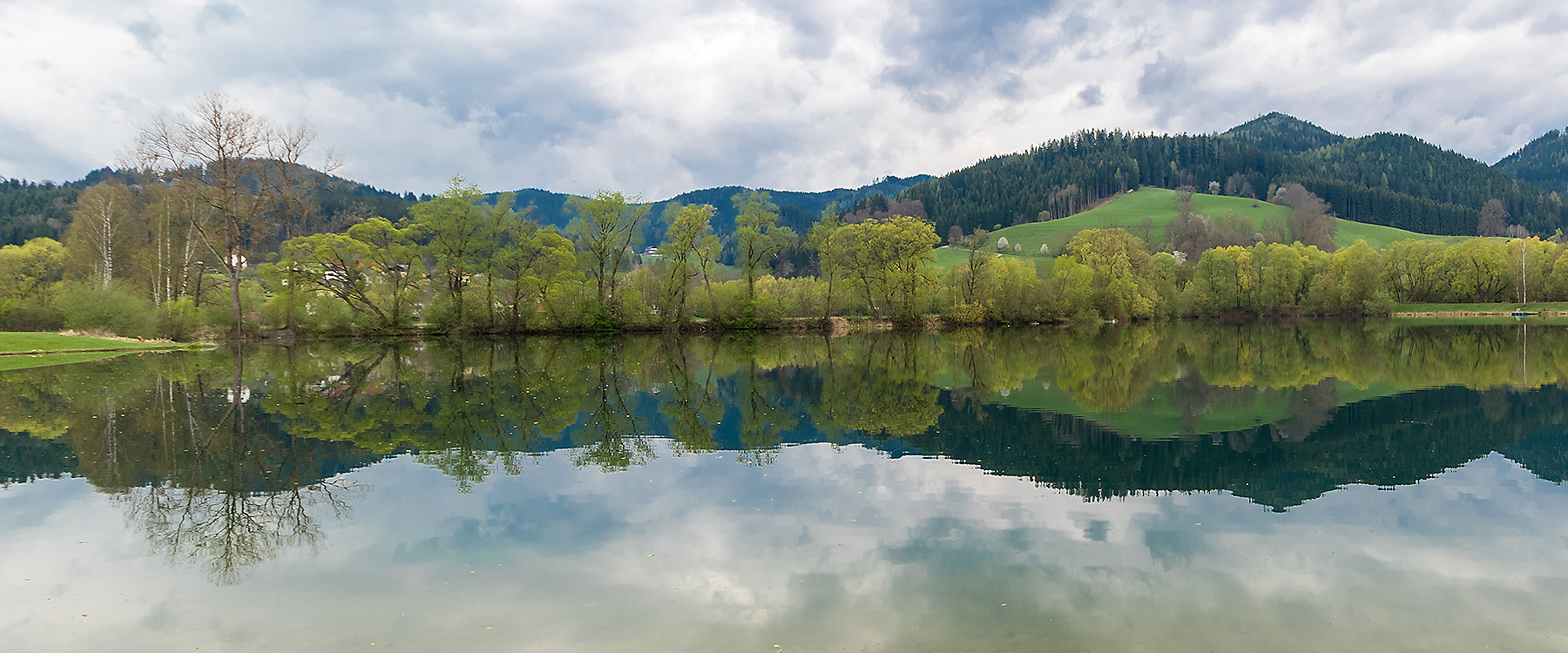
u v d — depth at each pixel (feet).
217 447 59.88
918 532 37.55
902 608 28.40
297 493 46.21
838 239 236.43
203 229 175.22
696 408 80.23
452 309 202.08
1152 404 79.82
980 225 557.33
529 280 202.80
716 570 32.63
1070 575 31.58
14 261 186.29
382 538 37.42
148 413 76.23
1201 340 185.78
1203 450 56.59
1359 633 26.08
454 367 126.93
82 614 28.66
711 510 41.83
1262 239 406.82
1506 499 42.50
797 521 39.75
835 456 55.72
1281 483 46.73
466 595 30.19
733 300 228.43
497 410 79.36
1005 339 197.98
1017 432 64.90
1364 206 538.06
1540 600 28.68
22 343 141.08
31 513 42.04
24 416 73.41
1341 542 35.42
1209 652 24.72
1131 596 29.25
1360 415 70.59
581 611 28.50
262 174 172.55
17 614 28.68
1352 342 167.94
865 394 90.43
